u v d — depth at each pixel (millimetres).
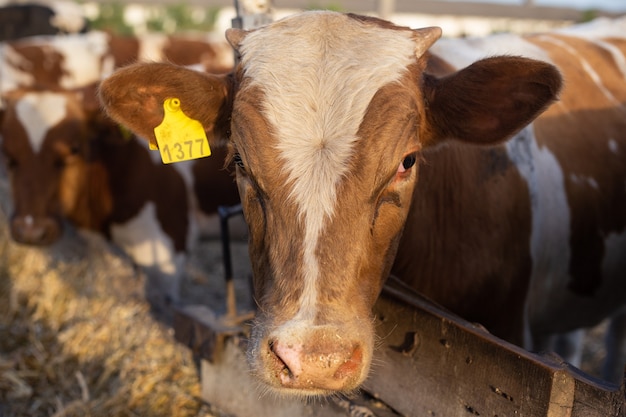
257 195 760
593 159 1199
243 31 857
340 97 734
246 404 1097
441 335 809
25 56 2406
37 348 1464
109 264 2035
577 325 1324
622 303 1341
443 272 997
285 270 693
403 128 746
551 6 6062
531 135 1111
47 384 1369
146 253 1779
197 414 1260
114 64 2457
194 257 2320
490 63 763
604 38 1418
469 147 999
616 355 1459
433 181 958
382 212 758
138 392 1299
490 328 1060
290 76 753
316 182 699
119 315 1635
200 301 1938
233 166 868
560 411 674
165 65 814
